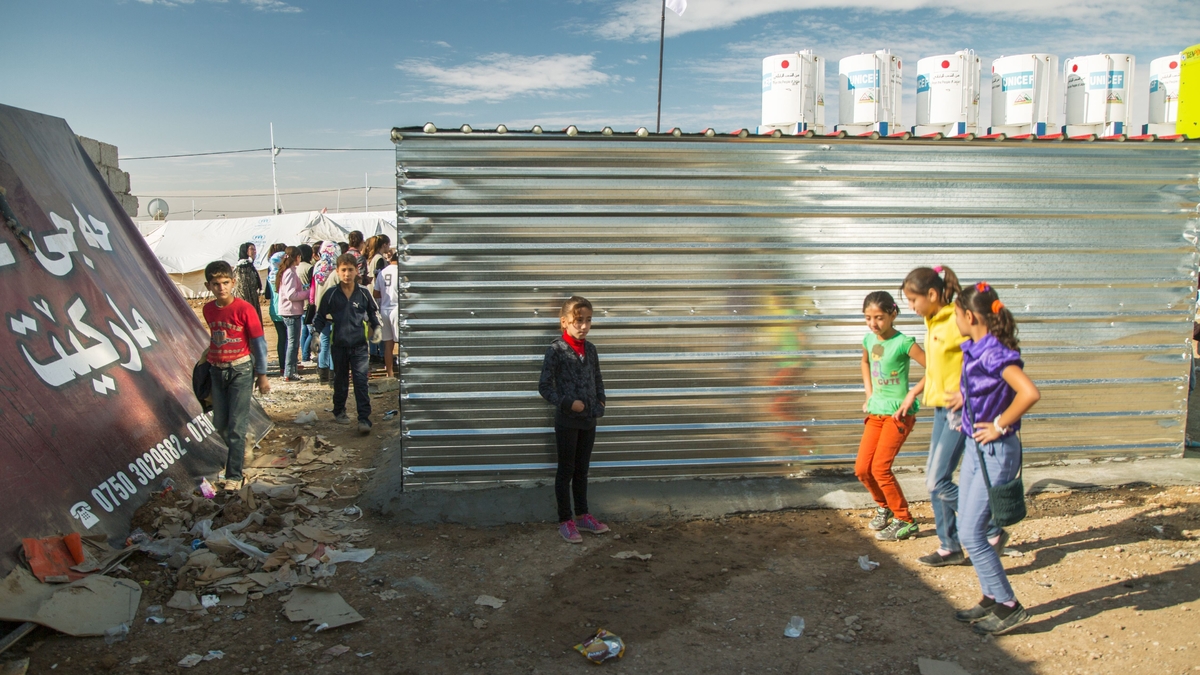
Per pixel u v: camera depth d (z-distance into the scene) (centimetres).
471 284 582
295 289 1059
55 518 450
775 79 639
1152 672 362
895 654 384
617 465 619
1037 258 639
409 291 579
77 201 645
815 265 616
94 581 425
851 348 628
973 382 398
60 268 571
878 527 538
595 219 587
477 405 595
